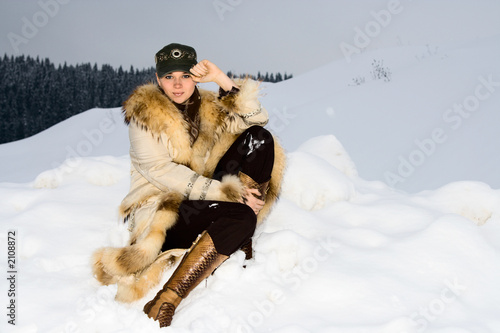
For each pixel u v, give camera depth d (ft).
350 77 110.52
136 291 6.48
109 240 8.84
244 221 6.27
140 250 6.31
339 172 11.34
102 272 6.77
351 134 46.65
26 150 76.54
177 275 6.13
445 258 7.73
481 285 7.27
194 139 7.04
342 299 6.75
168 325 6.03
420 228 8.97
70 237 8.82
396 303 6.67
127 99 6.84
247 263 7.33
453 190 10.58
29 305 6.50
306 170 10.97
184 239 6.53
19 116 218.59
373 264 7.58
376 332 5.98
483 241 8.23
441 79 54.44
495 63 55.06
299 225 9.21
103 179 11.52
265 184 7.12
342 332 5.97
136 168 6.81
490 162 30.25
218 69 7.18
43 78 223.30
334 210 10.16
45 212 9.56
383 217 9.59
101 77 232.12
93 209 9.96
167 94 7.00
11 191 10.87
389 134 43.45
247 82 7.29
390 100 53.52
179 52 6.85
